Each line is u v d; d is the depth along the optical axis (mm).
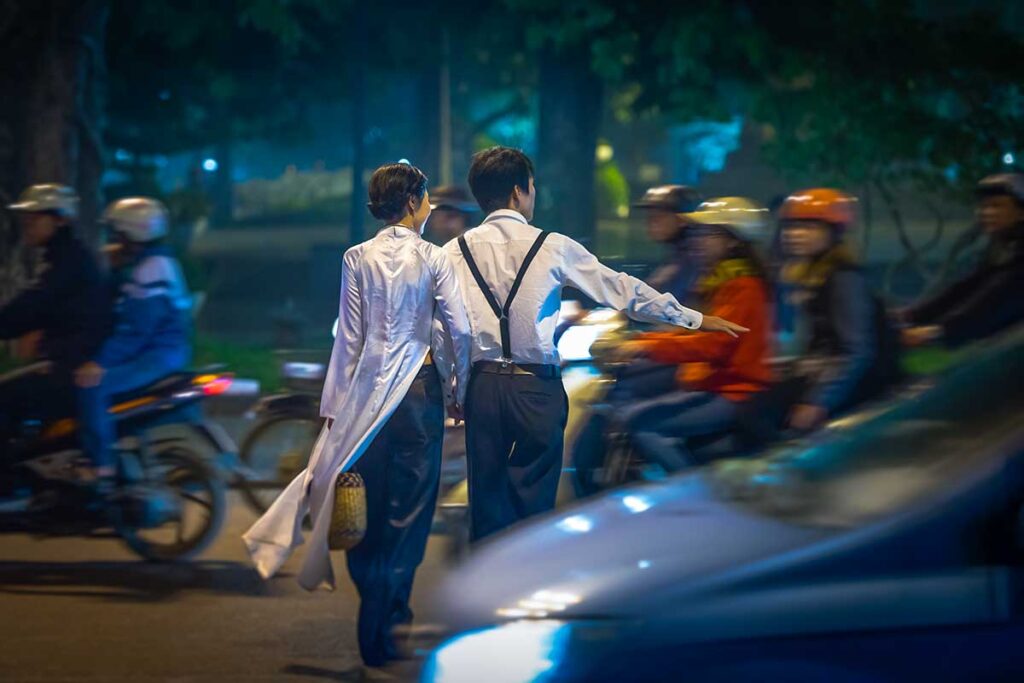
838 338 6770
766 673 3537
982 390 4406
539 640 3711
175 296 8219
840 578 3623
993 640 3521
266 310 25688
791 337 7906
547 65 20016
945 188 19547
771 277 7352
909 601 3555
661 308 6258
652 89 20719
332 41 23000
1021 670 3512
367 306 6113
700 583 3672
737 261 7160
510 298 6121
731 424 7156
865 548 3645
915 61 19172
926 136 18969
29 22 16766
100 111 17703
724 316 7098
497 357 6152
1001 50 19062
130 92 23859
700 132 54719
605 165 43938
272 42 22266
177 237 32594
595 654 3619
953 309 8016
